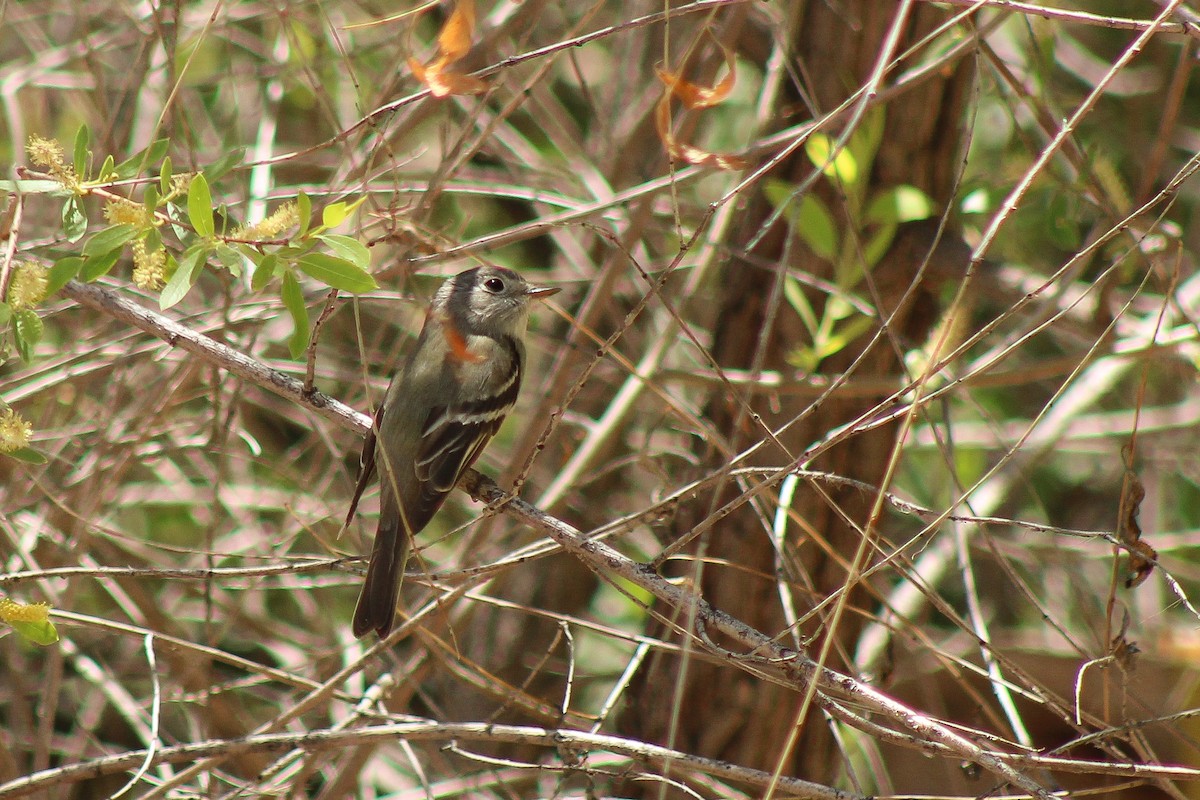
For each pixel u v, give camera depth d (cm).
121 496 1200
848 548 1023
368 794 1193
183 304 1161
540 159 1388
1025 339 654
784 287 974
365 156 1052
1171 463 1457
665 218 1353
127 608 1098
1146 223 969
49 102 1459
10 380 1027
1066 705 806
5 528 970
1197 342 917
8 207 750
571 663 779
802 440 1004
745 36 1190
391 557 895
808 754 1055
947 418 974
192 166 884
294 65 1166
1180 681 1218
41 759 1023
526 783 1278
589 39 742
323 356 1229
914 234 988
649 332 1379
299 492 1270
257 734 879
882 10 979
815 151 921
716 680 1035
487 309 1041
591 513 1350
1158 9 1406
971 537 1262
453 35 727
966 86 1001
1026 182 646
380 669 1304
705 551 1027
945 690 1364
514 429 1482
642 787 1059
